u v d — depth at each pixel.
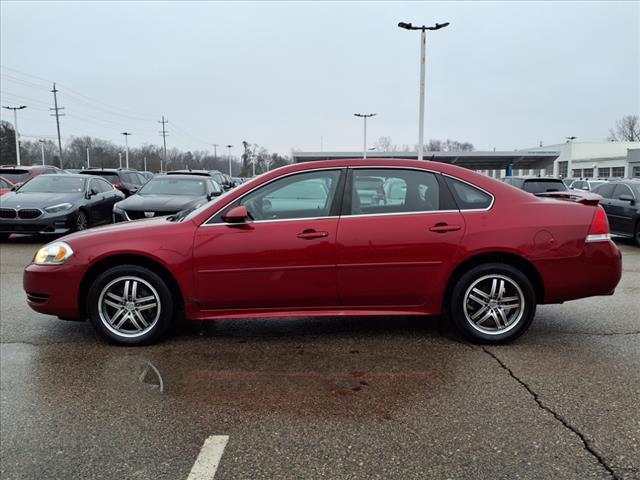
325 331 4.62
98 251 4.11
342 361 3.89
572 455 2.61
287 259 4.03
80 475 2.47
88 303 4.18
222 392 3.36
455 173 4.21
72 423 2.97
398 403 3.19
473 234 4.05
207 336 4.49
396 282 4.09
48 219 9.80
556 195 4.68
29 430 2.89
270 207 4.13
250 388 3.42
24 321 4.94
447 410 3.09
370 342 4.32
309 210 4.12
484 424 2.92
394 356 3.98
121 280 4.15
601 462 2.54
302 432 2.85
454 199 4.16
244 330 4.66
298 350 4.13
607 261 4.15
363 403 3.20
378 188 4.16
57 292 4.15
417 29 25.59
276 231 4.05
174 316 4.32
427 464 2.54
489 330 4.21
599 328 4.69
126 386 3.46
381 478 2.43
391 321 4.91
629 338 4.40
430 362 3.85
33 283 4.19
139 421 2.99
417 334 4.52
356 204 4.12
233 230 4.06
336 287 4.08
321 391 3.37
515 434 2.81
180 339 4.41
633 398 3.24
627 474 2.45
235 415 3.05
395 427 2.90
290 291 4.09
